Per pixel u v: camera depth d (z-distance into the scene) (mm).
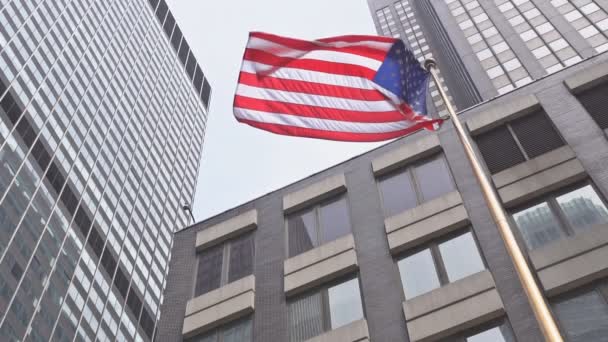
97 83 121375
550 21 64375
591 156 19922
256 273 23250
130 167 120500
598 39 58188
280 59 19078
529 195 19875
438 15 78250
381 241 21625
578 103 22234
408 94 17812
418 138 24906
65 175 99625
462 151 23094
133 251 110125
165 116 148125
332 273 21328
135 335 102250
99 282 97875
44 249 88312
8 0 101250
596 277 16469
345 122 17797
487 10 73250
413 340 17688
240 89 18578
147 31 161250
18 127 92750
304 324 20484
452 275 19172
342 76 18672
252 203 26906
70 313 88188
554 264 17219
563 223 18641
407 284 19703
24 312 79562
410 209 21922
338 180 25125
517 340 16109
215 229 26188
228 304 22344
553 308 16469
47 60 106562
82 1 129625
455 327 17375
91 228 101062
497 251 18828
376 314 19203
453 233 20453
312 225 24109
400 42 18875
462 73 65812
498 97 24484
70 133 105625
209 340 21797
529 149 21703
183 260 25672
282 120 18062
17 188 87688
